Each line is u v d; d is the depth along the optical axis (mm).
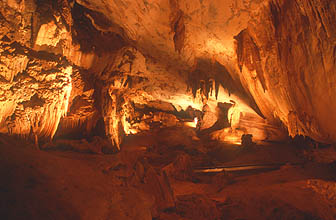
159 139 15109
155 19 8773
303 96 7941
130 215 2676
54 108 5051
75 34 7668
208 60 11953
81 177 2734
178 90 15297
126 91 13773
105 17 9547
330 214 5230
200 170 10109
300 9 6477
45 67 4809
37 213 1735
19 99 4113
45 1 5172
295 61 7582
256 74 10297
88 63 9133
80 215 2014
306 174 7953
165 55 11516
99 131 8953
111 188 2969
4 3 4047
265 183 7469
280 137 13570
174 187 7410
